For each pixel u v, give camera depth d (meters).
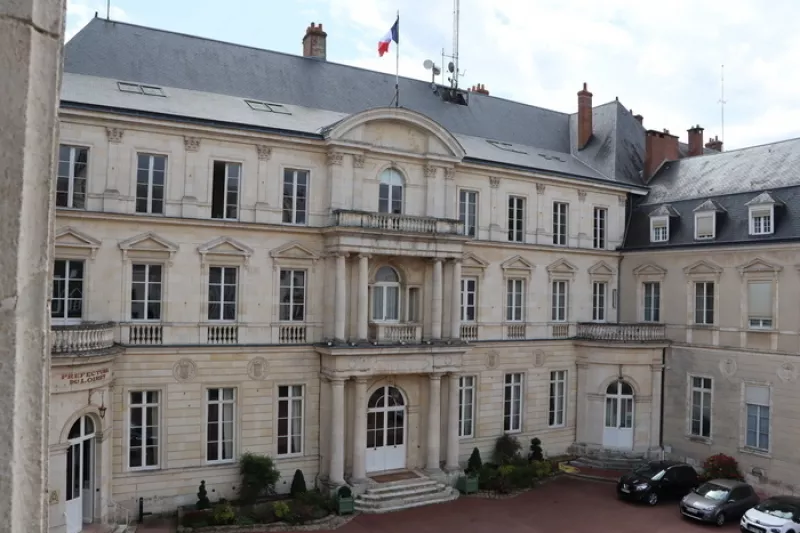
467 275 33.50
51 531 20.81
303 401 28.72
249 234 27.80
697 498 26.89
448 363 30.44
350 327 29.05
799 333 30.14
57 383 21.33
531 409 35.09
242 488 26.69
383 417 30.41
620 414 35.44
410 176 31.14
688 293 35.09
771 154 34.94
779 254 31.11
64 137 24.66
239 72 31.88
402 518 26.42
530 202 35.50
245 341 27.67
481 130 38.50
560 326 36.34
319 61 35.12
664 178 39.97
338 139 28.83
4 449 2.14
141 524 24.77
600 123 42.22
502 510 27.75
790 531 23.91
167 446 26.05
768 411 31.25
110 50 29.08
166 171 26.52
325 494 27.69
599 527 25.92
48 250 2.30
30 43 2.20
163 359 26.05
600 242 38.38
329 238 28.69
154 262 26.22
